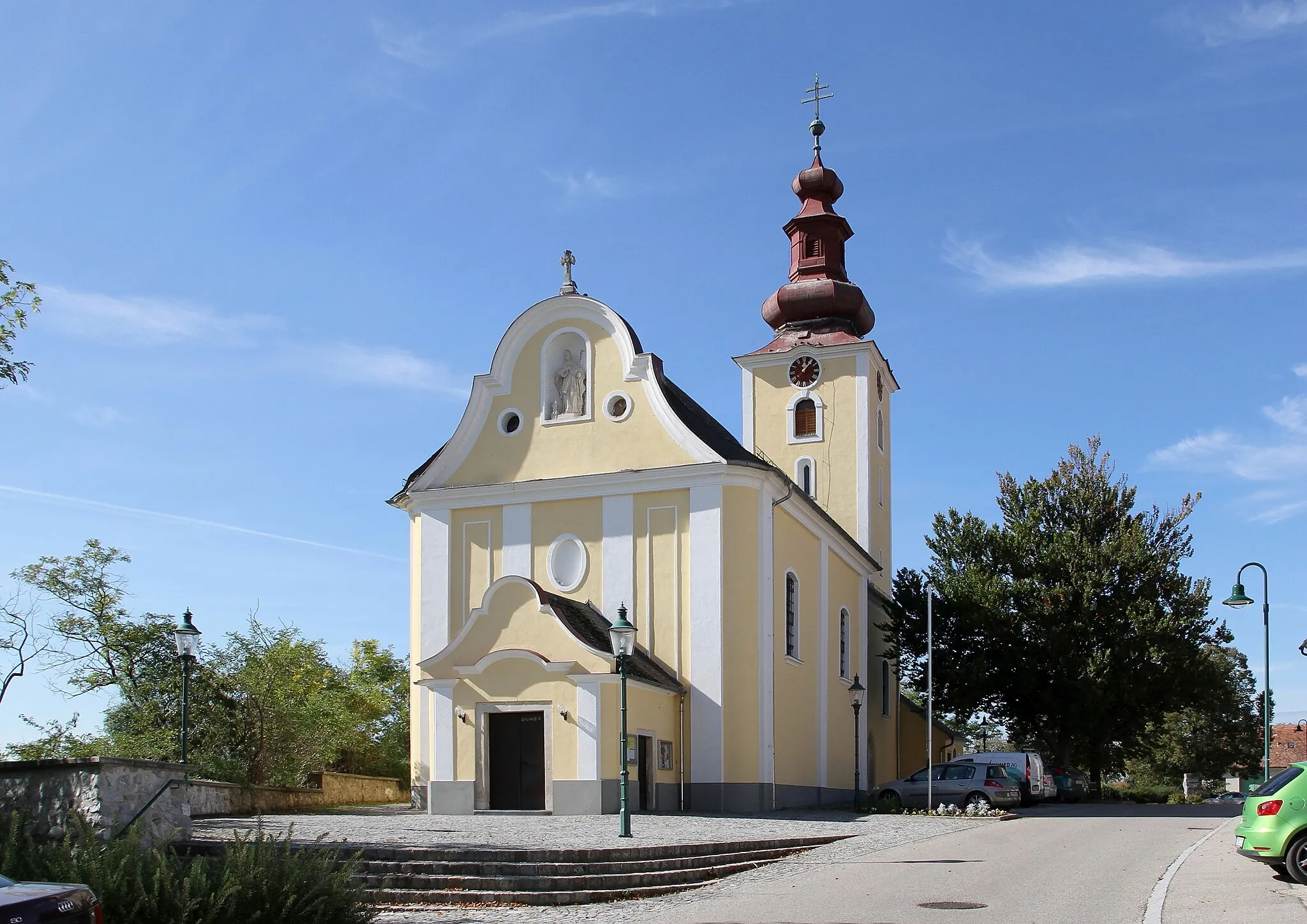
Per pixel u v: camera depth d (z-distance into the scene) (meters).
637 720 31.20
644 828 25.36
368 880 18.06
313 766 34.50
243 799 29.47
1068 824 30.72
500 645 31.53
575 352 36.66
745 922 14.84
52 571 33.88
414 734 36.62
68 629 33.38
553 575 35.47
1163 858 21.69
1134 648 47.97
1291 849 17.17
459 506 36.72
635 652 34.22
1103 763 52.75
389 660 58.69
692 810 32.75
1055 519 52.62
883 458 53.44
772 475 34.97
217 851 18.81
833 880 18.89
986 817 33.53
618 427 35.66
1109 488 52.62
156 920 12.34
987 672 47.94
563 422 36.25
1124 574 49.56
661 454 35.03
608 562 34.91
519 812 30.36
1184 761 78.88
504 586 31.77
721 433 39.97
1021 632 48.75
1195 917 14.69
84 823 13.81
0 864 12.77
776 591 36.66
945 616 49.75
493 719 31.50
